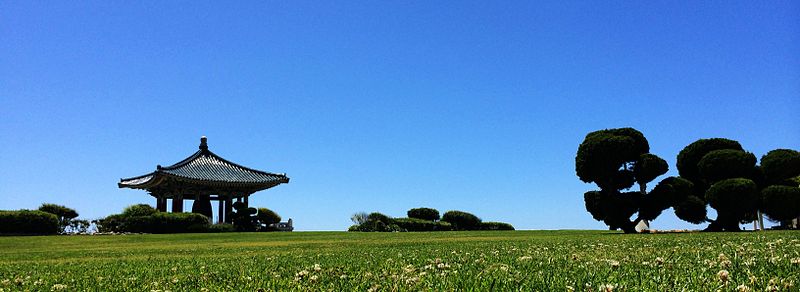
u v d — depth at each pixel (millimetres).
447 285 5730
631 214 35938
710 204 35969
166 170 60781
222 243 29484
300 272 7469
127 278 8516
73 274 9805
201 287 6727
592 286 5277
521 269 7391
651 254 10094
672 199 35656
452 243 21141
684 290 4914
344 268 8656
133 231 52375
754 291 4848
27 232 47344
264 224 66875
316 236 37750
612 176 36688
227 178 62688
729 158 36906
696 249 11312
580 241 19203
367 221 57719
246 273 8398
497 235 32719
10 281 8508
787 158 36844
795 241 13562
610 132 38344
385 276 6941
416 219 58969
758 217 41781
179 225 53438
